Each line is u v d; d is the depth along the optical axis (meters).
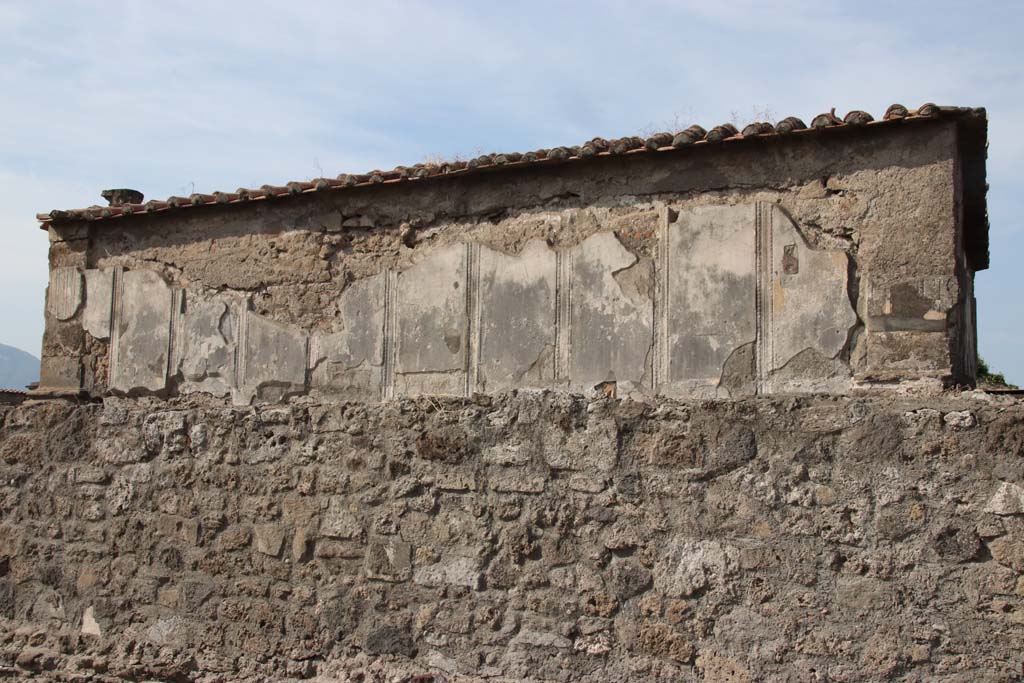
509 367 7.09
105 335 8.53
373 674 7.01
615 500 6.50
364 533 7.21
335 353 7.68
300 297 7.87
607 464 6.55
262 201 8.01
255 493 7.62
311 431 7.50
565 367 6.92
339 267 7.77
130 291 8.49
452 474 6.98
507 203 7.27
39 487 8.40
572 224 7.05
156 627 7.81
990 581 5.57
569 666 6.50
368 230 7.74
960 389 5.96
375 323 7.58
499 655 6.70
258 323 7.98
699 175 6.73
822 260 6.32
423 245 7.53
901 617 5.74
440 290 7.39
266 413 7.66
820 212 6.38
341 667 7.14
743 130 6.45
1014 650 5.49
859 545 5.88
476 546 6.85
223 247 8.20
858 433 5.95
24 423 8.54
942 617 5.66
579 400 6.68
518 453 6.80
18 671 8.10
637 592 6.39
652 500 6.41
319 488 7.40
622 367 6.75
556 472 6.68
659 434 6.44
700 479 6.30
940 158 6.11
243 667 7.47
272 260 8.00
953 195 6.07
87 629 8.05
